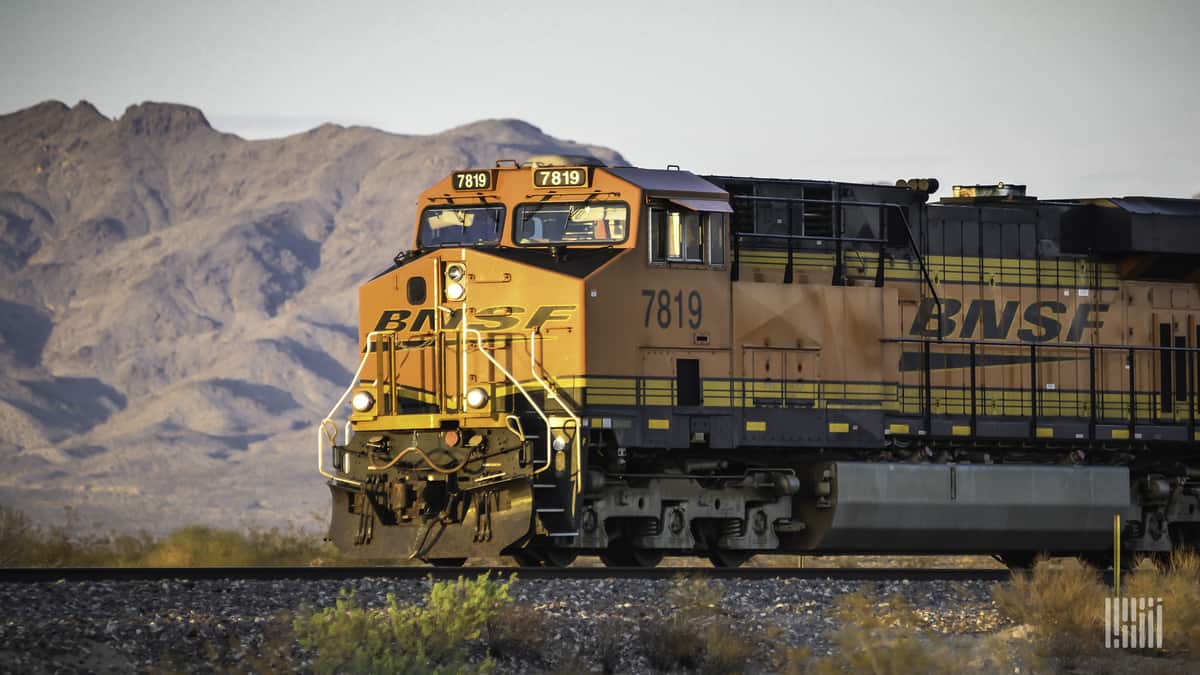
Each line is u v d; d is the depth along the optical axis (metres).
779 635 52.06
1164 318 87.12
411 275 70.44
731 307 70.88
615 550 73.06
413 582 56.16
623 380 67.31
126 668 42.62
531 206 69.62
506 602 50.09
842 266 77.25
